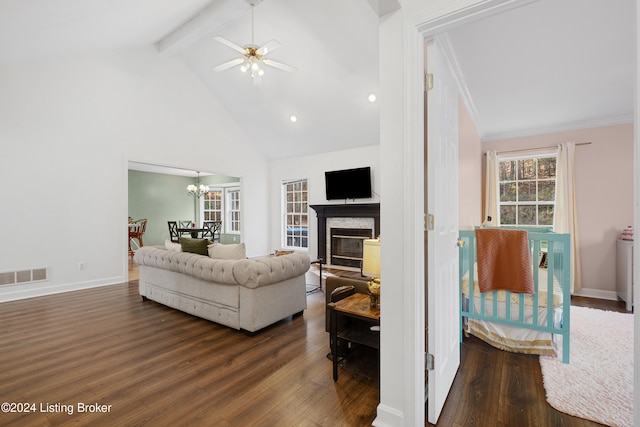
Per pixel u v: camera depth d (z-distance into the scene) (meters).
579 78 3.03
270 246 7.70
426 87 1.63
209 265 2.97
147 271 3.86
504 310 2.57
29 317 3.28
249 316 2.74
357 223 6.16
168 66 5.52
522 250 2.49
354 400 1.81
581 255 4.30
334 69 4.66
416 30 1.49
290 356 2.37
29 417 1.66
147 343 2.62
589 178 4.25
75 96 4.44
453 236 2.10
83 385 1.97
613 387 1.96
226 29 4.48
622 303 3.85
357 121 5.52
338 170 6.36
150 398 1.83
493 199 4.84
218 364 2.24
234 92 6.00
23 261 4.02
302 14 3.97
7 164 3.89
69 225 4.39
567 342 2.30
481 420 1.66
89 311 3.50
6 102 3.88
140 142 5.16
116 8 3.07
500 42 2.45
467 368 2.25
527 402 1.82
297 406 1.75
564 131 4.43
